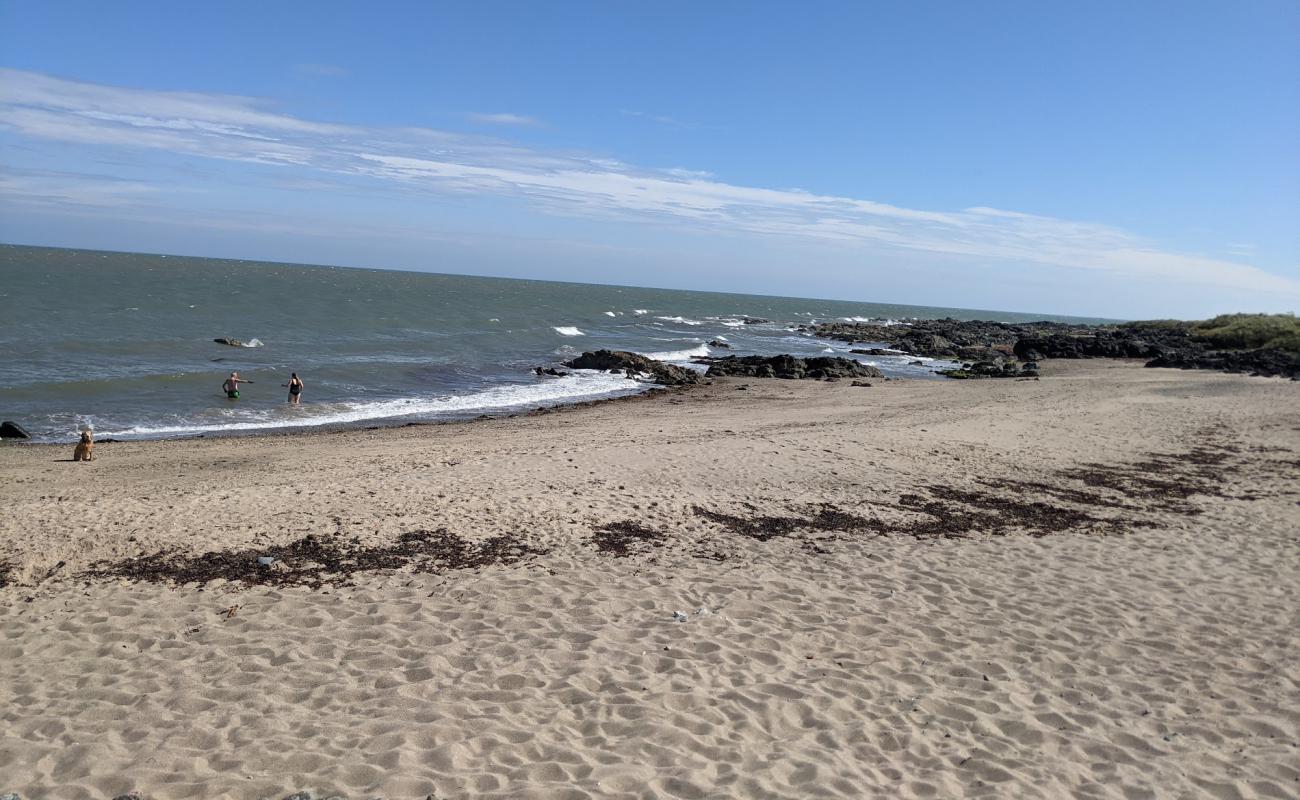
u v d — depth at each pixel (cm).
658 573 846
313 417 2341
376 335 4619
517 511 1054
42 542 882
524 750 505
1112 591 827
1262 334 4981
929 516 1119
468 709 553
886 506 1164
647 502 1128
